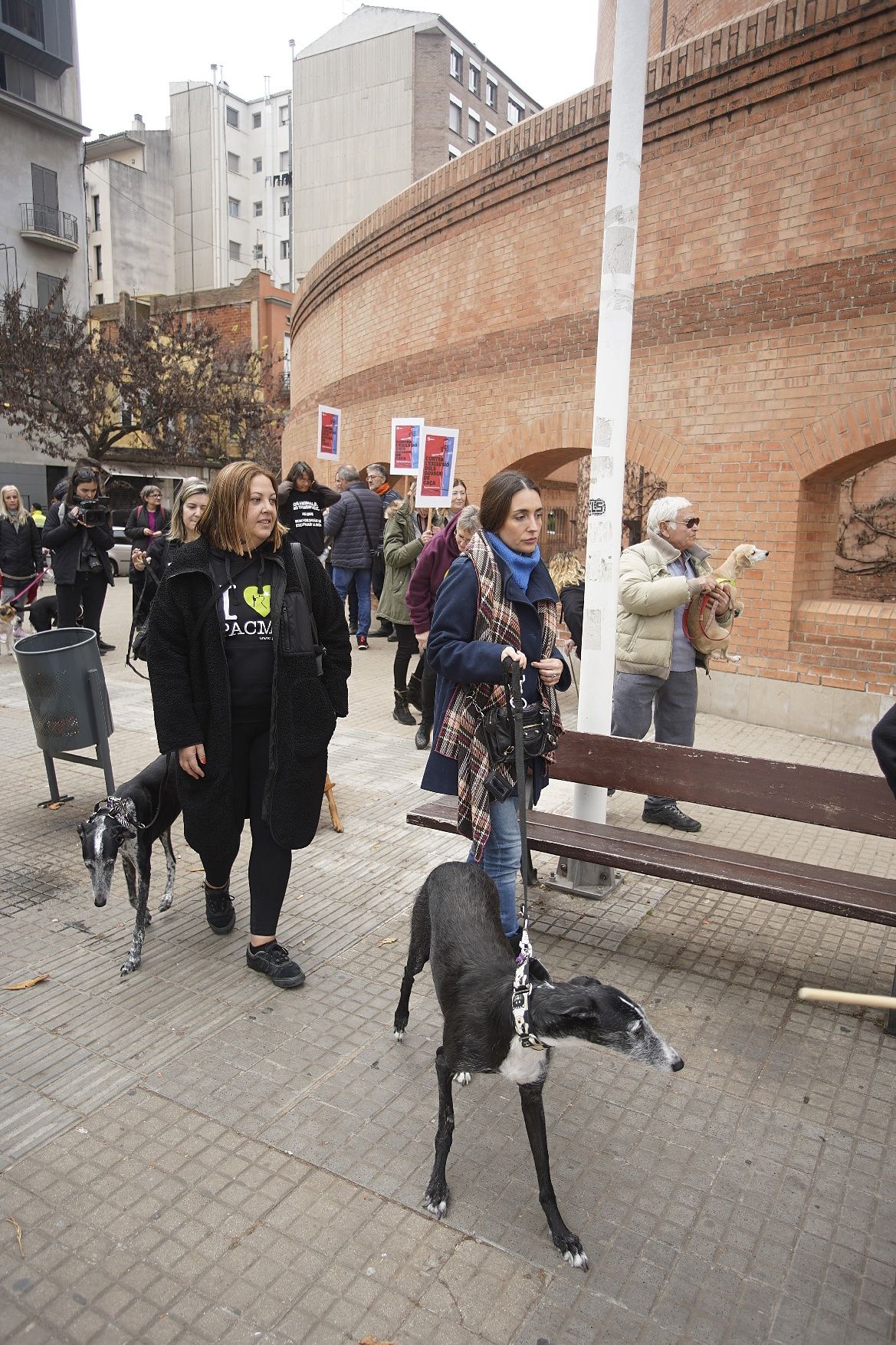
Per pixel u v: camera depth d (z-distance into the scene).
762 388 7.57
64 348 27.02
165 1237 2.43
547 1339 2.14
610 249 4.12
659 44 13.78
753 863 3.70
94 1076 3.11
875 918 3.22
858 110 6.75
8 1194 2.57
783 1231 2.49
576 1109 3.00
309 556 3.66
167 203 64.00
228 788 3.57
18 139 33.91
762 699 7.86
